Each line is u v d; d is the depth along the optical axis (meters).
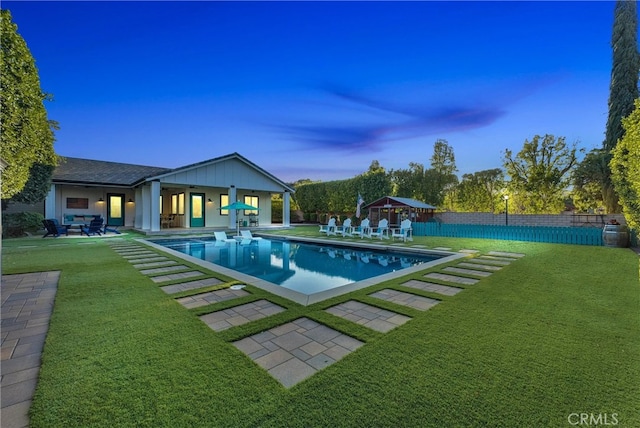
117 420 1.91
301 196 28.02
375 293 4.90
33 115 5.52
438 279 5.79
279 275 7.96
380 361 2.65
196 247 12.94
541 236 11.93
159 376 2.40
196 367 2.54
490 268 6.80
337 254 11.47
